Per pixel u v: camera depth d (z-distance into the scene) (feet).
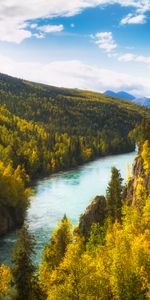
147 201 225.56
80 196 469.98
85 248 252.83
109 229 244.63
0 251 298.76
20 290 175.22
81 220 318.04
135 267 142.41
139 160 331.98
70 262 144.46
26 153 626.64
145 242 166.50
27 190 402.72
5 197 364.38
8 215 357.82
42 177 617.21
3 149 598.75
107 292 140.46
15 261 176.65
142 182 296.71
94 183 549.54
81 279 138.62
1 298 197.57
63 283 149.07
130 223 227.20
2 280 203.00
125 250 154.51
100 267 145.69
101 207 323.78
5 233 346.74
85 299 134.62
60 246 240.73
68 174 638.53
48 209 414.82
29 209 417.08
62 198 462.60
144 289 137.59
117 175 330.95
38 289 178.40
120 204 317.83
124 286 136.46
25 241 181.16
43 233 339.16
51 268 216.33
